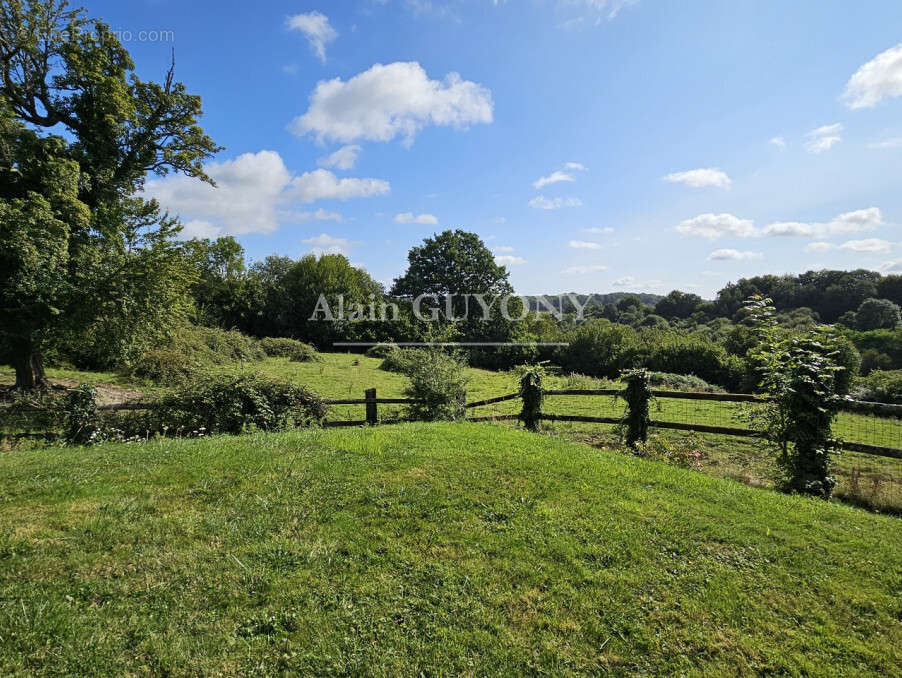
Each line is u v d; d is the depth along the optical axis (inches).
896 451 198.1
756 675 84.4
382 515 142.5
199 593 102.7
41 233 405.1
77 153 469.4
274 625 93.3
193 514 140.9
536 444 227.9
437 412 374.6
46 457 205.8
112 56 490.9
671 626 96.3
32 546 119.1
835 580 113.2
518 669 84.0
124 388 562.6
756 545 128.8
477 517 142.2
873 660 88.2
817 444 205.2
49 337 456.1
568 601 103.3
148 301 488.7
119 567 111.6
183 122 538.0
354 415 458.3
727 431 267.6
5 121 410.9
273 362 1001.5
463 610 99.3
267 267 2122.3
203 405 295.3
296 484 166.6
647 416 289.9
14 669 79.0
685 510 149.8
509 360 1296.8
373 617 96.2
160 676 80.0
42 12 442.0
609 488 166.6
